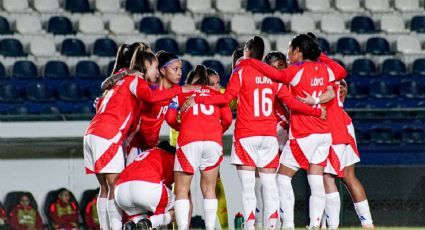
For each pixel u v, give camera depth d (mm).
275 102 34438
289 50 32562
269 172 32188
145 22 73062
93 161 30625
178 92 30859
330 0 77500
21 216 39344
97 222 40000
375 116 44125
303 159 32188
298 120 32125
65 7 73250
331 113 33656
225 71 70188
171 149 31328
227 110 31828
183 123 31016
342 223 41250
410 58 73312
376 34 74938
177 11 74938
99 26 72250
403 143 46438
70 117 41250
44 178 39938
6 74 67625
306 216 40844
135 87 30391
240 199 40156
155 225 29906
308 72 31922
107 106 30609
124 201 29828
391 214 42188
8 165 39719
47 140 40156
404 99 69500
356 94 69188
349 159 35281
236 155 32031
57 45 70562
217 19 73875
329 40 74188
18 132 40000
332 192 34125
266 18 74375
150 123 32188
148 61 31094
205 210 31281
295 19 74750
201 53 70500
